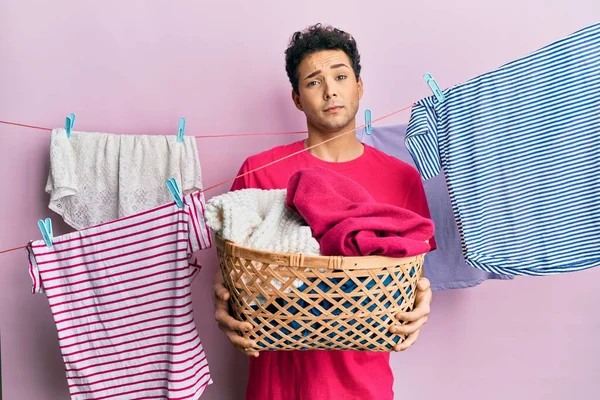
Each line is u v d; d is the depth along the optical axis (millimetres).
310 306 1193
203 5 1890
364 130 1809
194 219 1363
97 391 1490
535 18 1882
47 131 1884
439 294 1957
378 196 1565
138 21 1885
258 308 1251
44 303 1944
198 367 1463
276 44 1905
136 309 1439
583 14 1878
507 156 1392
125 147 1733
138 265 1416
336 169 1577
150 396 1481
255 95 1915
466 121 1419
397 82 1907
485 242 1423
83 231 1433
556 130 1354
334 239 1186
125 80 1895
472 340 1964
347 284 1198
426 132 1445
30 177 1889
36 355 1958
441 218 1797
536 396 1974
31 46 1872
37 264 1465
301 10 1899
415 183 1594
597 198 1339
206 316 1964
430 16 1890
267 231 1293
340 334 1226
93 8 1876
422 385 1977
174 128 1912
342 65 1536
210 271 1954
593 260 1352
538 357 1964
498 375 1971
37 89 1878
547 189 1370
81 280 1457
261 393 1504
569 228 1364
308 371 1449
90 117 1895
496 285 1950
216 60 1903
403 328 1271
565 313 1950
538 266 1389
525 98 1371
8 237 1901
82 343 1483
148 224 1396
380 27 1900
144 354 1462
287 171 1599
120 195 1714
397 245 1168
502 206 1404
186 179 1730
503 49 1890
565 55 1340
